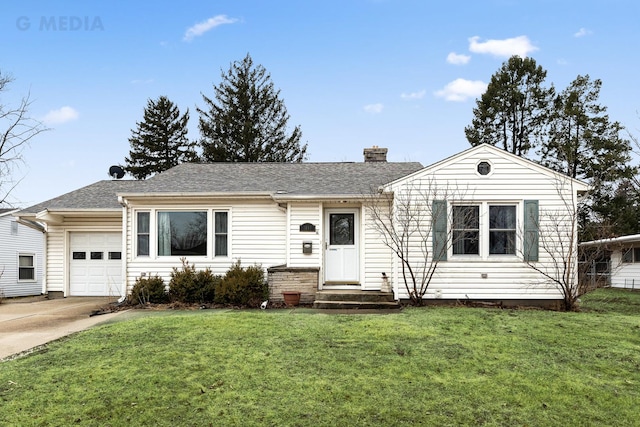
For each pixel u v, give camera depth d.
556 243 11.82
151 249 13.34
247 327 8.67
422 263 12.02
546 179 11.91
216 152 36.66
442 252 11.94
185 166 16.88
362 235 12.91
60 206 15.62
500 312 10.64
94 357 6.91
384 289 12.26
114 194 16.80
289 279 12.38
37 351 7.46
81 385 5.77
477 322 9.34
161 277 13.24
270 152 37.47
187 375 6.09
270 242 13.45
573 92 28.89
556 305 11.76
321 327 8.69
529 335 8.25
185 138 42.91
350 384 5.79
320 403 5.23
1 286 21.33
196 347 7.34
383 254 12.80
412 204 12.07
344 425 4.71
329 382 5.85
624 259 21.97
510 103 30.66
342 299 11.77
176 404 5.22
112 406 5.17
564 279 11.47
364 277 12.77
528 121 30.61
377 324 8.95
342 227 13.38
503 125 31.08
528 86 30.72
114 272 16.19
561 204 11.88
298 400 5.32
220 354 6.96
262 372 6.20
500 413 5.01
